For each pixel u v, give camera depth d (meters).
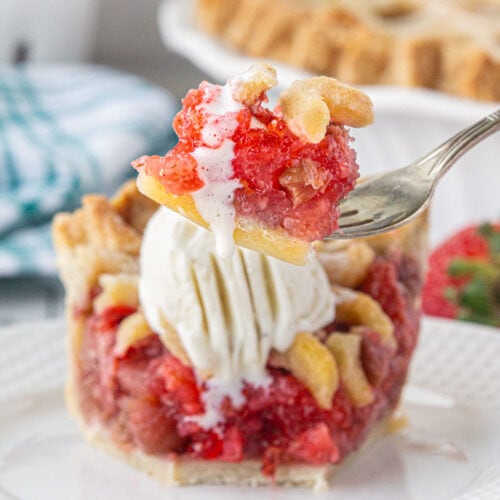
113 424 0.60
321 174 0.50
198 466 0.59
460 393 0.63
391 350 0.59
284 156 0.50
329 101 0.51
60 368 0.65
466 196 0.78
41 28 0.94
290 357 0.58
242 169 0.50
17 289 0.76
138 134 0.84
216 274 0.58
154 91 0.89
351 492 0.58
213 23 0.84
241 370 0.58
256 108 0.51
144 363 0.59
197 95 0.51
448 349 0.66
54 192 0.79
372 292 0.60
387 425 0.61
